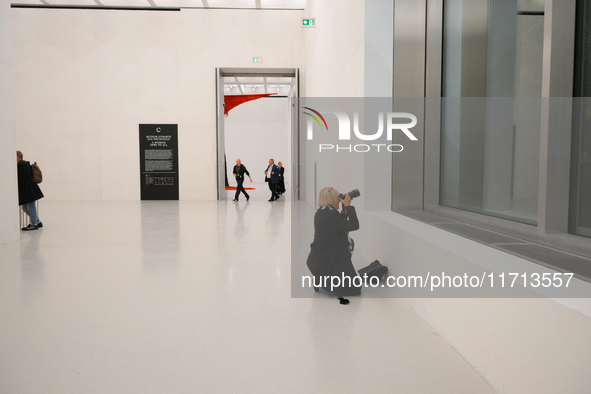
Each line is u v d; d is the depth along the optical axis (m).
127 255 5.57
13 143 6.60
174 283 4.22
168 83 14.89
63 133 14.69
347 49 6.02
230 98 21.16
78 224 8.62
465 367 2.40
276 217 9.76
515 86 2.97
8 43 6.54
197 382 2.26
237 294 3.84
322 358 2.53
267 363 2.48
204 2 14.47
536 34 2.70
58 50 14.57
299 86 14.96
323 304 3.54
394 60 4.80
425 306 3.13
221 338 2.85
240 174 14.57
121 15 14.72
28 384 2.25
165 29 14.82
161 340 2.82
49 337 2.88
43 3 14.47
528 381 1.86
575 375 1.57
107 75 14.73
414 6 4.66
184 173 15.03
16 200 6.66
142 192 14.97
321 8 9.44
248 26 14.91
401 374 2.32
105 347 2.71
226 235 7.18
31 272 4.68
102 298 3.74
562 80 2.43
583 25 2.33
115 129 14.83
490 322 2.18
